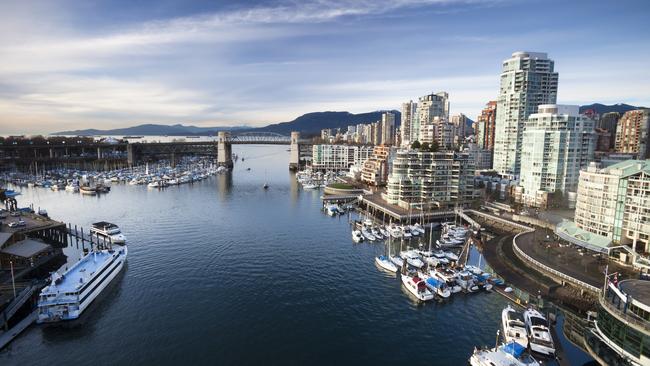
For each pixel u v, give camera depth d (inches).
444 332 3122.5
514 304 3555.6
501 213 6894.7
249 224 6520.7
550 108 7509.8
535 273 4116.6
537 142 7165.4
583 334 3002.0
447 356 2817.4
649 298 2544.3
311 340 2994.6
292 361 2738.7
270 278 4133.9
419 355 2829.7
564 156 7012.8
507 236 5625.0
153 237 5595.5
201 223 6520.7
